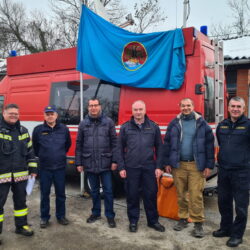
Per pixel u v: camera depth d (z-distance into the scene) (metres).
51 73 6.16
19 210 3.96
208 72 4.89
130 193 4.07
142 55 4.87
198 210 3.86
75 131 5.81
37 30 23.14
